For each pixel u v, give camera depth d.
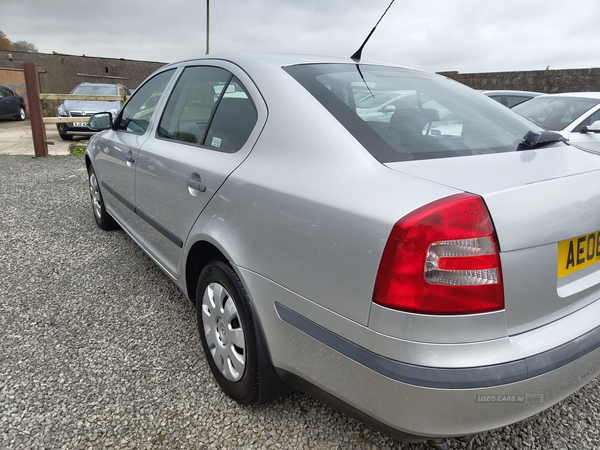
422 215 1.19
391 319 1.22
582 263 1.46
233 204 1.77
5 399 1.95
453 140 1.67
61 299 2.88
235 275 1.80
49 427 1.81
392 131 1.62
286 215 1.52
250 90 1.94
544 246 1.30
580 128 5.11
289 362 1.60
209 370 2.20
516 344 1.27
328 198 1.40
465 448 1.75
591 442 1.79
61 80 20.73
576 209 1.39
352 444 1.76
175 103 2.59
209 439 1.78
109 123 3.58
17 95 17.47
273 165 1.67
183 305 2.84
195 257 2.19
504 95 8.63
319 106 1.67
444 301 1.19
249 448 1.74
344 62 2.15
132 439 1.76
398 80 2.10
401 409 1.24
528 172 1.43
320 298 1.41
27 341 2.40
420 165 1.42
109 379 2.11
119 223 3.50
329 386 1.46
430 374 1.19
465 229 1.18
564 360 1.31
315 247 1.41
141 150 2.73
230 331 1.88
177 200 2.22
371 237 1.26
